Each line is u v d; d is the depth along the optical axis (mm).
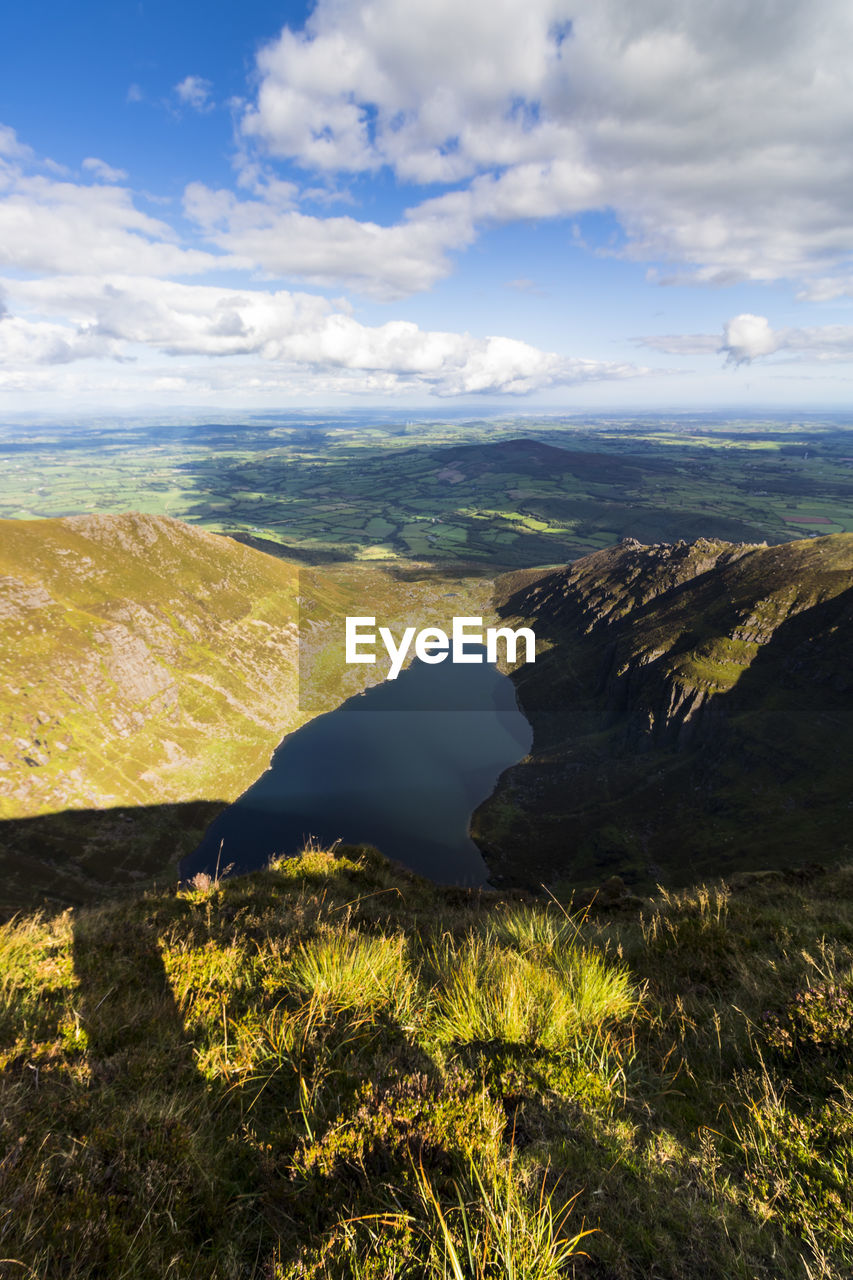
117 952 6734
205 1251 2646
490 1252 2385
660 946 7105
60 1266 2369
